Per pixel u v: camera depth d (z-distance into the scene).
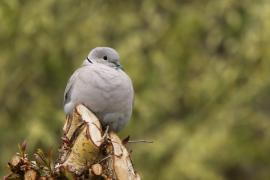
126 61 15.84
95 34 16.12
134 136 16.20
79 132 7.52
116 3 16.67
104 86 8.66
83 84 8.72
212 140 15.82
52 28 15.74
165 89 16.53
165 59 16.50
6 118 16.16
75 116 7.66
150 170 16.08
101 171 7.13
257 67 16.19
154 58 16.27
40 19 15.56
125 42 15.96
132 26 16.62
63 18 16.09
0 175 15.59
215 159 16.48
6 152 15.80
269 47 15.48
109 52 9.41
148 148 15.99
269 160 17.42
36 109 15.98
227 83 16.41
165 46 16.72
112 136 7.49
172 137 16.05
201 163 15.67
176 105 16.88
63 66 16.16
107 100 8.69
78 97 8.73
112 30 16.58
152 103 16.20
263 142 17.06
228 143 16.33
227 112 16.38
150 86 16.25
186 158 15.68
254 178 17.80
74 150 7.38
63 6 16.19
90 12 16.31
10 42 15.95
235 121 16.62
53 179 7.23
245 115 16.70
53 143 15.13
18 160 7.27
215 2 16.66
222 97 16.55
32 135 14.95
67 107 8.88
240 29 16.41
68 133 7.65
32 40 15.88
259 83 16.33
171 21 16.83
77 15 16.20
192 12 16.78
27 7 15.73
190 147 15.77
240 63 16.39
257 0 16.03
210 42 16.84
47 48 15.95
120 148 7.36
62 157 7.48
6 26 15.60
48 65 16.09
